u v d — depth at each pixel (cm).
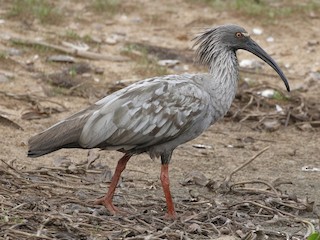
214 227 1160
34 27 2078
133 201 1268
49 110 1684
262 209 1254
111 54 2000
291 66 2081
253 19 2266
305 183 1447
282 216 1236
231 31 1284
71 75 1858
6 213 1127
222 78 1251
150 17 2217
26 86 1780
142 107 1177
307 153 1614
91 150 1484
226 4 2317
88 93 1795
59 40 2017
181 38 2136
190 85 1210
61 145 1165
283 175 1486
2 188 1228
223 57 1269
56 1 2250
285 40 2198
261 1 2398
